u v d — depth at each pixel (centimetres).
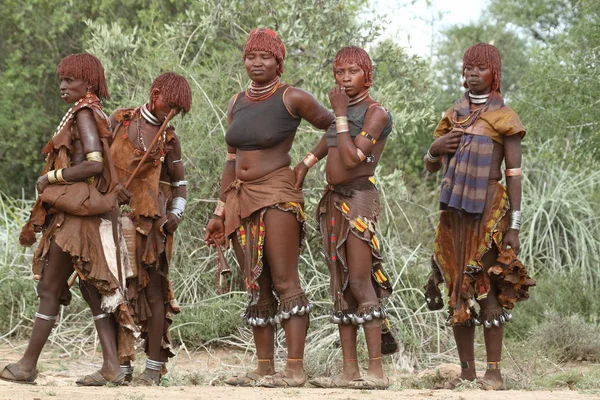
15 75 4494
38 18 4578
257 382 1781
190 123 2986
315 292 2816
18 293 2939
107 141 1759
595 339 2669
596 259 3384
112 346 1766
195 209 2955
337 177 1773
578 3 3431
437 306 1961
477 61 1856
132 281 1836
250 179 1786
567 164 3691
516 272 1831
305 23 3262
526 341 2767
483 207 1819
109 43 3309
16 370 1742
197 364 2570
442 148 1875
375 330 1753
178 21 3575
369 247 1761
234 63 3175
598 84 3194
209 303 2844
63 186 1723
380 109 1758
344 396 1526
